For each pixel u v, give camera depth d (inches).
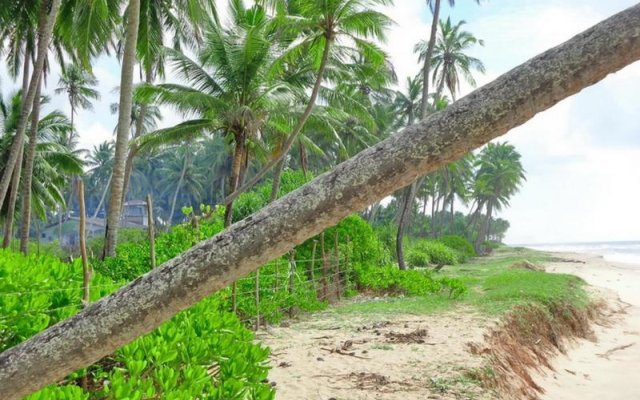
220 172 2485.2
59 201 1275.8
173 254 460.4
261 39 686.5
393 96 1862.7
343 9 631.2
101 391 127.5
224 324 207.9
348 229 691.4
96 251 1425.9
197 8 718.5
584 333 583.2
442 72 1688.0
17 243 1408.7
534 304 538.6
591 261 2073.1
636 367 456.8
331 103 880.3
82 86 1652.3
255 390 155.5
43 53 689.6
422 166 36.6
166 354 141.5
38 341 38.9
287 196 37.9
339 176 36.9
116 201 567.8
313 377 290.8
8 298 145.3
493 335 399.5
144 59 808.3
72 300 166.6
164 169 2844.5
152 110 1923.0
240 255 37.2
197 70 728.3
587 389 394.6
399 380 284.5
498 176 2999.5
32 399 98.3
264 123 765.3
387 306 552.7
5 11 778.8
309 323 465.7
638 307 816.3
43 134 1200.8
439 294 668.7
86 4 721.6
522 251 2733.8
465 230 3218.5
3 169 1101.7
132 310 37.8
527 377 368.2
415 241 1772.9
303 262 618.5
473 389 272.8
